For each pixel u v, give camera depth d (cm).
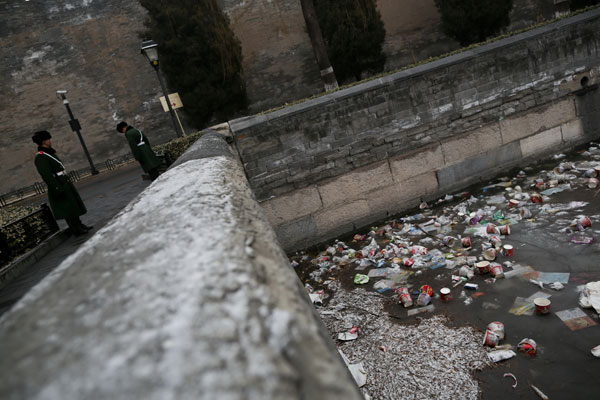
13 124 2005
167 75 1650
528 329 372
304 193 754
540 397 297
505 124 807
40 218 596
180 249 51
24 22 1983
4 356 27
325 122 741
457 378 337
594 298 376
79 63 2073
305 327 35
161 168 811
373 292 531
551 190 683
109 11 2086
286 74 2127
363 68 1727
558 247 500
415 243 652
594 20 815
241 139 723
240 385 21
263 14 2073
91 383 21
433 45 2158
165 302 34
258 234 66
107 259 52
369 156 764
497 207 689
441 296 459
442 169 794
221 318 31
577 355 325
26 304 41
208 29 1619
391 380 355
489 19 1638
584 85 836
